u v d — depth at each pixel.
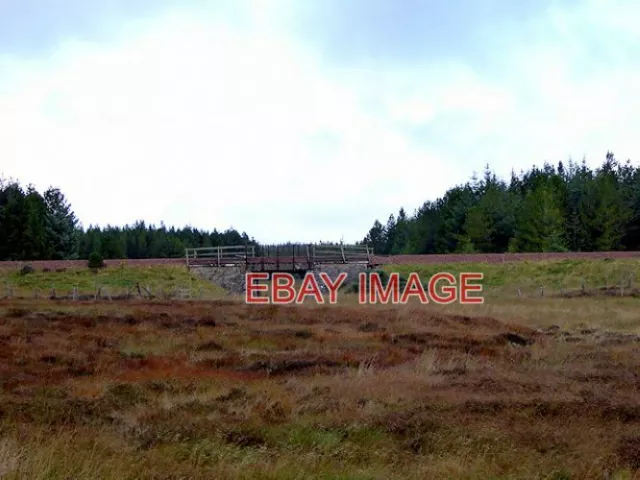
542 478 8.63
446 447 9.65
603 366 16.78
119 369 16.08
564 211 73.00
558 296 36.94
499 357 18.80
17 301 29.30
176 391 13.29
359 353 18.92
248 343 20.58
